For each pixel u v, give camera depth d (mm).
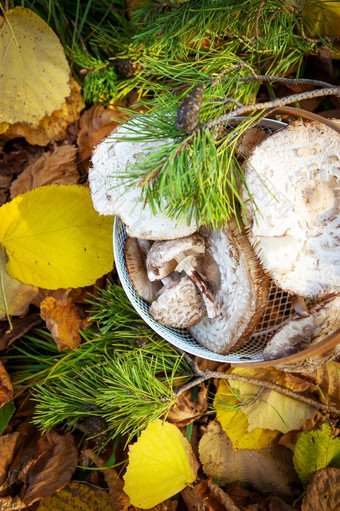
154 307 483
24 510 530
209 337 500
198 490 539
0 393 522
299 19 508
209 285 500
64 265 526
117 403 510
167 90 432
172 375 517
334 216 447
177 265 487
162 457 517
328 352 466
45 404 534
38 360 566
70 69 550
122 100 566
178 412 533
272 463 543
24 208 520
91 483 543
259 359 486
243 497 544
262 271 451
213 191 397
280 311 511
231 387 535
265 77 436
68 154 550
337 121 446
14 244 525
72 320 537
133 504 514
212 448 544
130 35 548
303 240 447
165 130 399
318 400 539
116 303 538
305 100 558
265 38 495
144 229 462
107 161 470
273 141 442
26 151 582
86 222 521
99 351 555
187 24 465
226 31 500
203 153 378
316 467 518
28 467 531
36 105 537
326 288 448
